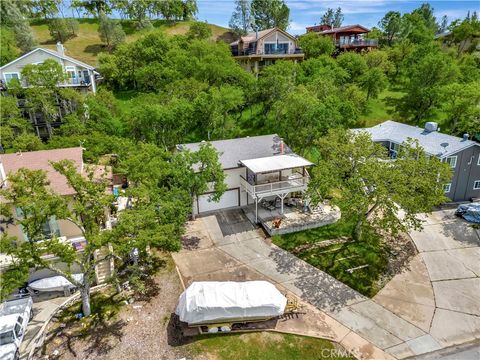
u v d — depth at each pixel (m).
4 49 57.25
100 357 19.28
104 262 26.94
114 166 33.84
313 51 69.81
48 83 43.69
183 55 55.69
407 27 80.38
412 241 30.52
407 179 26.88
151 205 24.72
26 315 21.91
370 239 30.64
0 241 18.41
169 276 26.00
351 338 20.52
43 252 19.55
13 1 89.88
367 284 25.23
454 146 36.09
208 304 20.25
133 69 60.62
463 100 48.53
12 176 19.22
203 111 42.44
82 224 21.97
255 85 51.16
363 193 27.36
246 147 37.00
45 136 47.00
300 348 19.78
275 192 32.91
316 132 39.81
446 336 20.75
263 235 31.36
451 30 82.94
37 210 18.56
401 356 19.39
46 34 86.69
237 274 26.11
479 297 23.91
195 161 30.38
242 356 19.28
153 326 21.38
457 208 35.31
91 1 97.31
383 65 64.06
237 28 97.44
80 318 22.19
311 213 34.22
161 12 102.00
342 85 56.47
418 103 56.50
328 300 23.58
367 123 55.69
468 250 29.22
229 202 36.28
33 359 19.23
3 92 47.31
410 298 23.83
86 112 44.16
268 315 20.98
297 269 26.72
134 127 40.31
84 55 77.56
